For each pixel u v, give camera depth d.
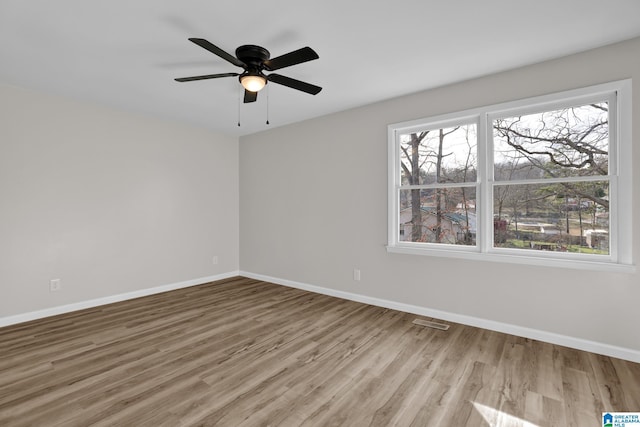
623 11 1.95
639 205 2.29
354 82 3.05
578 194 2.58
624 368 2.21
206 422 1.68
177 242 4.48
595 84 2.42
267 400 1.88
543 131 2.72
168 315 3.36
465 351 2.50
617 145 2.37
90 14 1.97
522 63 2.66
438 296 3.24
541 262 2.62
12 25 2.08
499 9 1.93
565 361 2.32
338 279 4.03
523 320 2.76
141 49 2.41
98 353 2.47
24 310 3.19
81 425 1.66
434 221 3.34
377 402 1.86
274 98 3.48
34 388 1.99
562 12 1.96
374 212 3.69
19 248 3.16
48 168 3.34
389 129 3.53
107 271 3.79
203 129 4.79
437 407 1.82
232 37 2.24
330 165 4.07
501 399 1.88
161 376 2.14
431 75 2.90
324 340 2.72
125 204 3.94
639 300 2.29
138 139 4.07
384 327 3.01
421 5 1.90
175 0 1.84
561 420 1.70
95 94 3.36
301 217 4.41
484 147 2.95
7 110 3.09
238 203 5.32
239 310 3.52
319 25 2.11
